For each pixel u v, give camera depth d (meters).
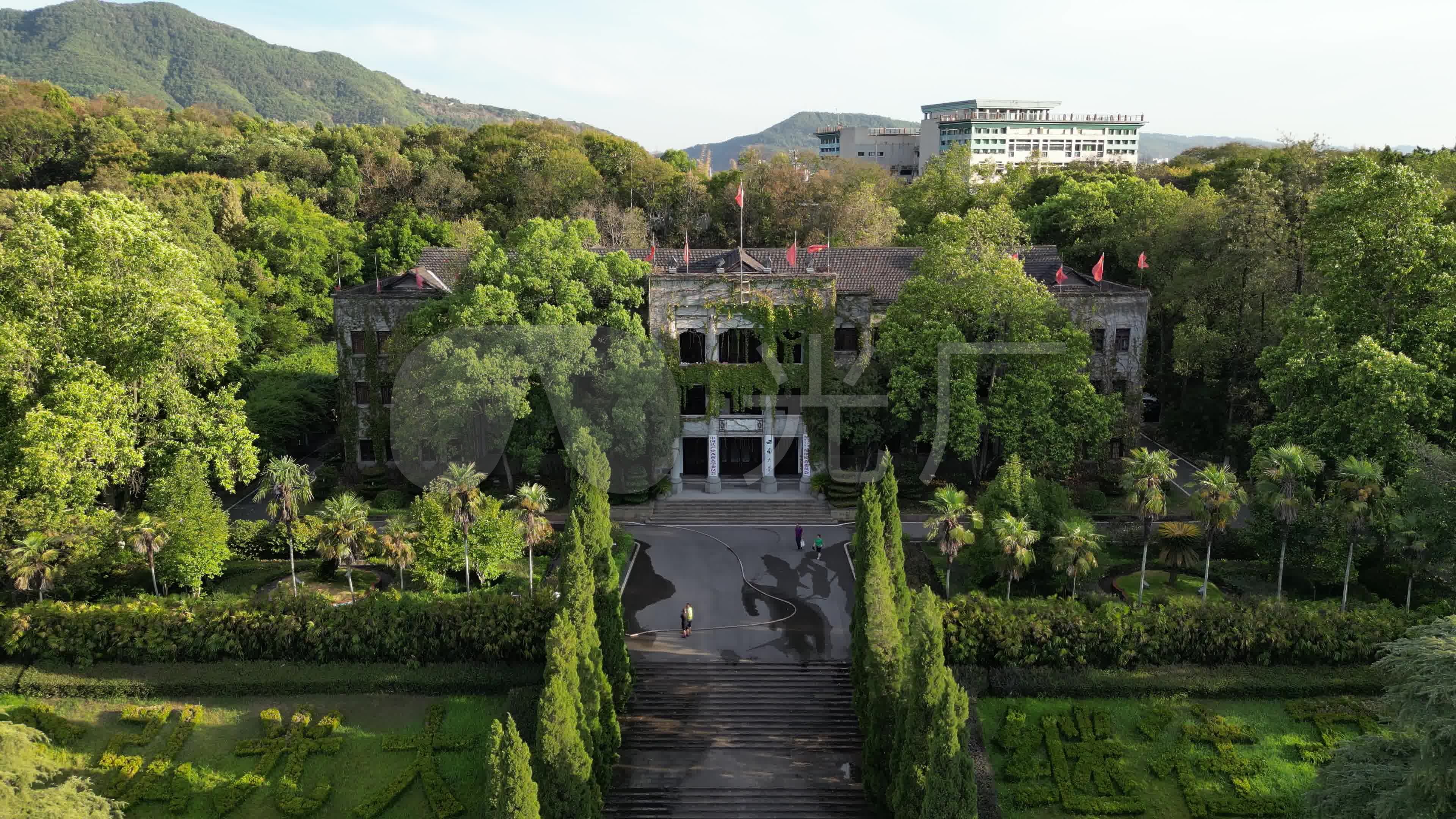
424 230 99.00
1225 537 54.75
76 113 132.00
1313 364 48.88
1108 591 50.66
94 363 48.09
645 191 115.00
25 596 47.84
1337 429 47.88
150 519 47.28
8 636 43.09
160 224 54.69
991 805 35.22
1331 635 40.81
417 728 40.47
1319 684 40.16
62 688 41.78
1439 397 47.69
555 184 108.06
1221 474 45.38
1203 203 77.50
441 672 42.75
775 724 40.53
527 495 50.16
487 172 117.00
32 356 46.75
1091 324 65.81
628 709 41.22
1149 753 38.00
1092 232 93.56
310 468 72.06
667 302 63.41
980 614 41.91
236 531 54.19
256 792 37.28
